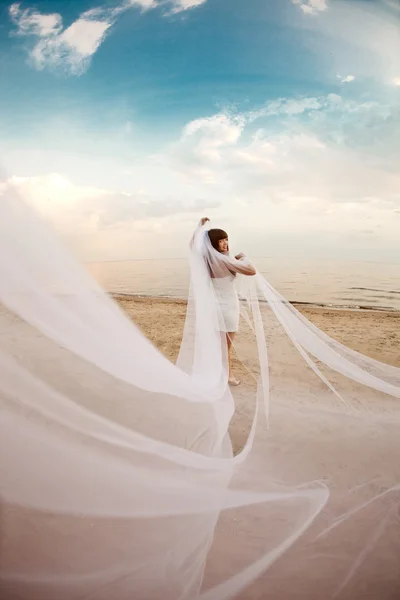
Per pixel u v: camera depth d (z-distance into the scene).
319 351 3.61
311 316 8.14
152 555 1.54
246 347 3.80
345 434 2.94
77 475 1.42
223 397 2.94
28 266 1.35
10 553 1.52
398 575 1.62
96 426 1.53
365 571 1.64
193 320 3.47
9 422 1.30
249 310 3.65
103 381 2.03
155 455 1.71
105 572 1.46
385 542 1.82
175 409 2.45
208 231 3.67
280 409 3.35
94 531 1.63
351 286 11.09
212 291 3.49
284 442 2.80
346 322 7.56
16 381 1.32
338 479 2.35
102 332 1.70
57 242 1.45
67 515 1.51
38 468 1.35
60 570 1.46
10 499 1.36
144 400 2.26
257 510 2.00
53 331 1.45
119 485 1.52
